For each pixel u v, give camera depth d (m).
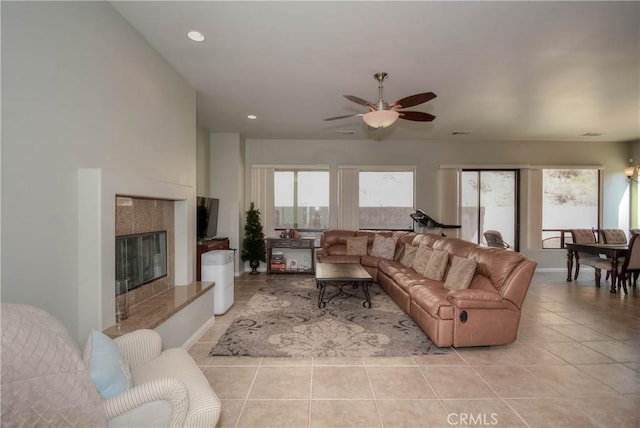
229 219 5.90
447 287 3.33
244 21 2.35
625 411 1.96
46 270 1.69
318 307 3.97
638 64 3.07
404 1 2.11
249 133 5.96
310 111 4.57
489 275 3.04
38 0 1.61
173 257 3.29
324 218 6.53
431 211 6.52
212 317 3.42
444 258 3.79
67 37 1.80
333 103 4.21
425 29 2.46
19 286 1.54
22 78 1.53
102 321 1.99
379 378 2.33
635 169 6.38
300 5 2.15
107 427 1.21
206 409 1.36
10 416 1.00
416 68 3.16
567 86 3.61
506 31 2.48
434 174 6.51
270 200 6.44
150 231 2.84
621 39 2.60
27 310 1.17
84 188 1.93
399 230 6.57
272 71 3.23
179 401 1.29
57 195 1.76
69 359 1.15
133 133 2.46
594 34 2.53
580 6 2.16
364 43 2.67
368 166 6.44
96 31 2.03
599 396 2.11
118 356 1.43
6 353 1.02
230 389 2.17
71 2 1.83
